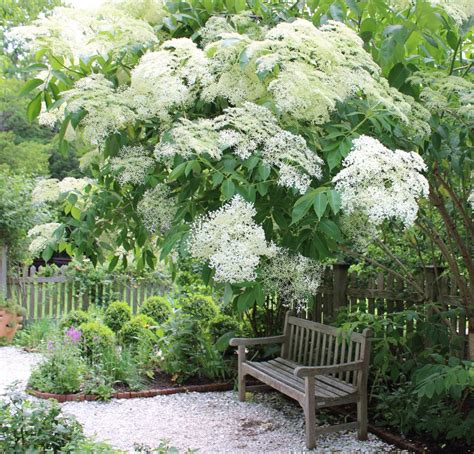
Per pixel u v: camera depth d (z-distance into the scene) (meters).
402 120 2.47
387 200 1.87
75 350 5.35
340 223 2.32
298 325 4.96
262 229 2.07
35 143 15.04
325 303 5.50
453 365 3.47
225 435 4.17
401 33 2.46
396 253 4.82
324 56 2.09
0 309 7.18
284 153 2.05
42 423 2.87
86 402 4.89
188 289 6.41
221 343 5.45
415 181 1.92
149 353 5.65
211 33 2.54
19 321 7.49
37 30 2.34
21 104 15.39
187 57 2.15
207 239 1.98
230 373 5.50
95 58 2.47
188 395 5.14
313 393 3.90
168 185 2.61
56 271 8.40
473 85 2.60
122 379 5.25
